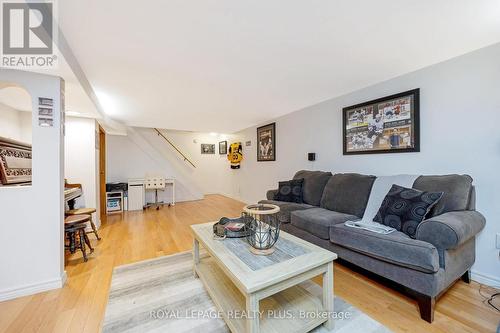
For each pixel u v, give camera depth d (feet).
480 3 4.42
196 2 4.32
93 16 4.64
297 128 12.86
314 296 5.19
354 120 9.57
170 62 6.81
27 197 5.91
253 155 17.53
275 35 5.52
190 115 13.96
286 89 9.40
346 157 10.03
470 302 5.36
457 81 6.64
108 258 8.20
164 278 6.69
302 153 12.56
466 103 6.47
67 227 7.80
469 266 6.05
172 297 5.73
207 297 5.72
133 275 6.88
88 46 5.79
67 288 6.17
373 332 4.48
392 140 8.21
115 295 5.82
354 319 4.85
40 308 5.31
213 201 20.15
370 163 9.05
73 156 10.92
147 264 7.65
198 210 16.60
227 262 4.41
